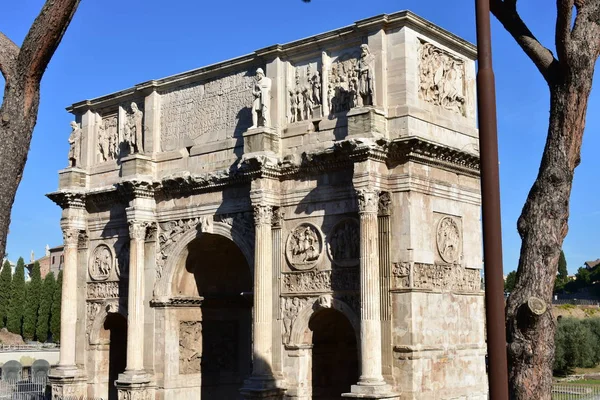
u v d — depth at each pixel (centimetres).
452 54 3950
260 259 3822
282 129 3953
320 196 3759
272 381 3738
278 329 3828
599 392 5031
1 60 1459
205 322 4588
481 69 1598
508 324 1842
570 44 1892
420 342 3459
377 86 3625
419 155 3562
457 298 3747
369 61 3609
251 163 3831
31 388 5606
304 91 3928
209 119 4331
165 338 4347
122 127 4775
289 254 3838
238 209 4075
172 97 4538
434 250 3653
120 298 4672
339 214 3688
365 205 3469
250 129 3925
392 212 3566
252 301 3972
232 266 4712
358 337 3531
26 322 10438
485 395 3850
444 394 3559
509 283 12594
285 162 3844
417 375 3409
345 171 3681
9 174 1438
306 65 3953
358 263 3581
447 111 3853
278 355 3812
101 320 4775
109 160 4853
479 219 4003
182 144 4428
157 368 4353
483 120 1580
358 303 3559
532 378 1783
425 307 3519
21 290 10631
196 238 4275
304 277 3772
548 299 1836
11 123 1445
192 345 4491
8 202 1434
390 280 3516
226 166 4162
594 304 12450
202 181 4188
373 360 3378
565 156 1900
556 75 1947
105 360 4831
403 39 3612
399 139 3500
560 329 7756
